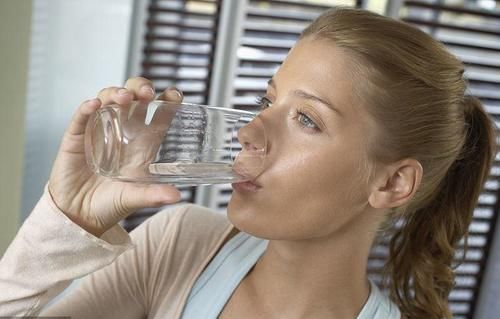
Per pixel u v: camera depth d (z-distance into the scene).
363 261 1.05
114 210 0.90
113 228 0.95
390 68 0.96
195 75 2.23
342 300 1.03
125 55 1.93
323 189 0.94
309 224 0.95
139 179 0.88
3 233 1.66
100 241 0.91
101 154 0.86
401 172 1.00
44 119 1.73
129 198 0.89
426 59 1.00
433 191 1.14
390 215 1.08
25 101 1.61
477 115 1.12
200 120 0.89
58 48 1.71
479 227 2.63
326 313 1.03
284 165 0.92
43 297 0.92
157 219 1.13
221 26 2.21
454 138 1.06
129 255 1.09
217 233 1.11
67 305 1.02
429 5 2.45
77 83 1.80
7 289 0.92
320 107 0.92
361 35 0.95
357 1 2.40
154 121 0.88
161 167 0.88
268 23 2.30
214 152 0.90
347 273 1.03
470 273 2.67
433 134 1.02
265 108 0.97
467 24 2.52
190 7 2.15
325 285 1.02
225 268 1.07
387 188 1.00
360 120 0.94
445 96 1.02
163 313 1.06
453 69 1.04
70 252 0.91
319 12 2.36
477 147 1.14
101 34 1.83
